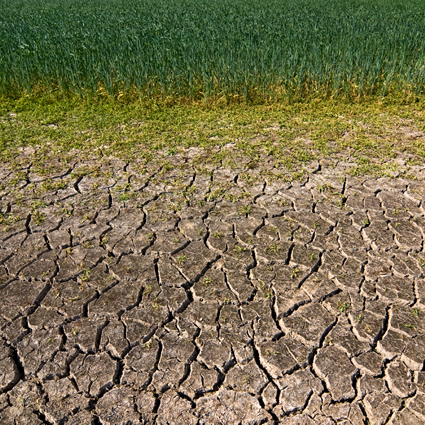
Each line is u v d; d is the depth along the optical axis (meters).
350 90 8.10
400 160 5.73
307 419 2.70
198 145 6.24
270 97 7.95
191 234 4.32
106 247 4.15
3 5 19.62
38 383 2.93
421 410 2.72
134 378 2.95
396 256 3.98
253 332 3.26
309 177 5.32
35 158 5.87
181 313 3.45
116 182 5.29
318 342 3.17
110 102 7.96
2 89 8.45
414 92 8.00
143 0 20.56
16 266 3.92
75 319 3.40
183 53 8.47
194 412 2.74
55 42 9.30
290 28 10.06
